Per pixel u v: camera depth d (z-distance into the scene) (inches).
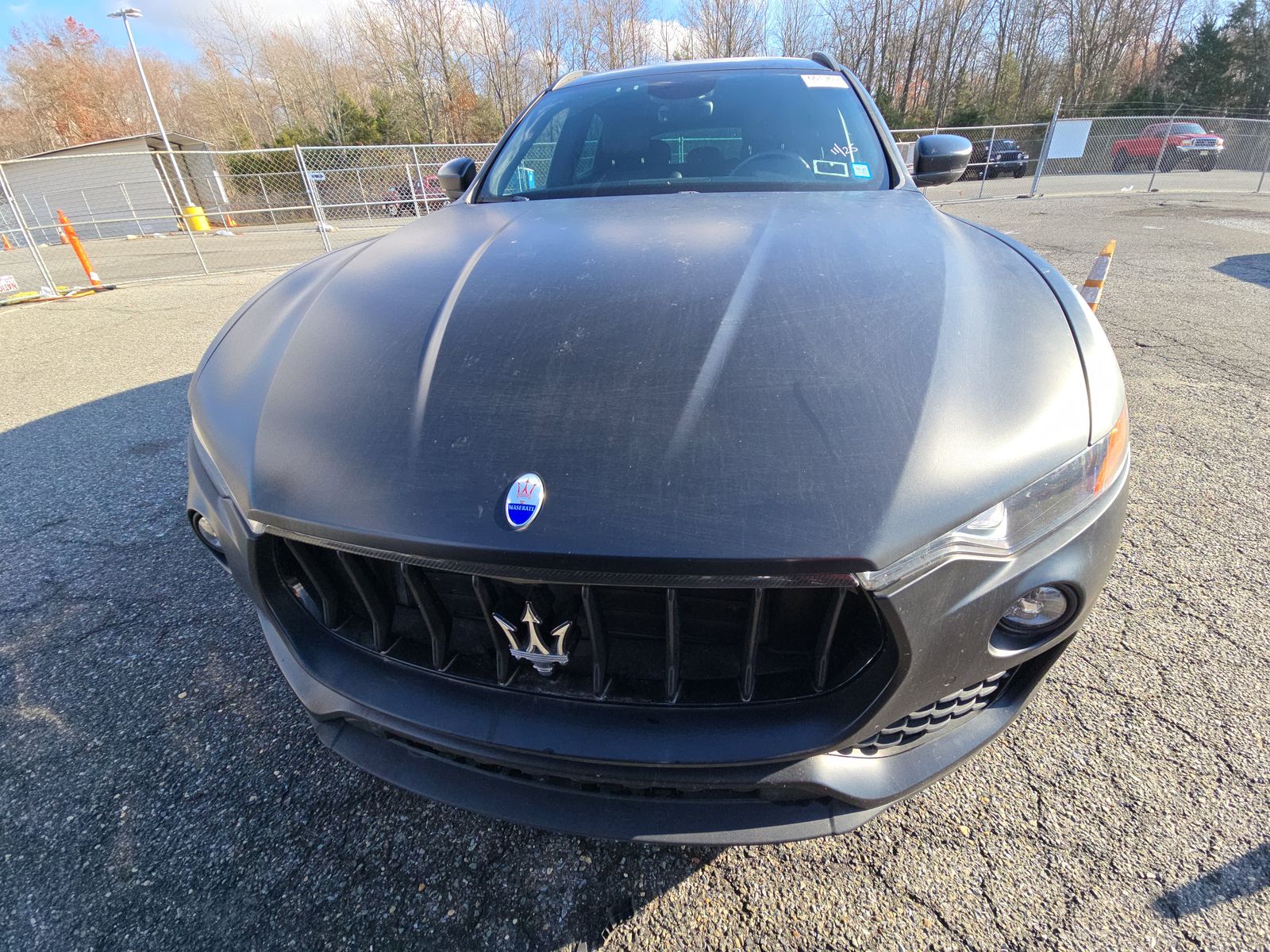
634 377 46.6
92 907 56.7
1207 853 56.4
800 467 40.6
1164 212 454.0
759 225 67.5
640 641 45.4
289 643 52.9
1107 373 51.3
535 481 41.5
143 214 769.6
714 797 47.6
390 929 54.3
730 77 102.0
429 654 49.9
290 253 469.4
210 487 53.9
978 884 55.3
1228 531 98.8
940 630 41.9
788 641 44.3
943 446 42.2
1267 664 75.1
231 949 53.3
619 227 70.3
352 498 44.8
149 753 70.8
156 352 215.8
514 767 47.4
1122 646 78.4
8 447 144.9
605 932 53.6
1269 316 200.4
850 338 48.1
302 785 66.8
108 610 92.4
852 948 51.5
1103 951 50.2
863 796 46.2
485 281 60.4
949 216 78.3
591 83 109.0
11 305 308.2
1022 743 67.3
